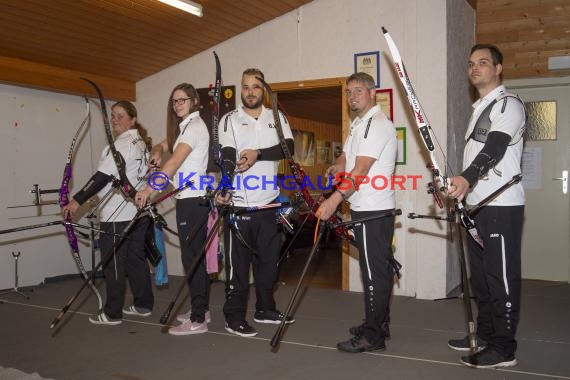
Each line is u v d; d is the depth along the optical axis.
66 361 2.84
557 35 4.84
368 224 2.82
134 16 4.27
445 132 4.20
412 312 3.81
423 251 4.29
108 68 5.14
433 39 4.23
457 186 2.35
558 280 5.01
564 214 4.98
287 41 4.88
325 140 8.58
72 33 4.30
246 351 2.96
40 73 4.71
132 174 3.60
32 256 4.97
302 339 3.17
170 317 3.71
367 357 2.83
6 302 4.26
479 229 2.64
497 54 2.68
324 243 7.62
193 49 5.17
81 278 5.26
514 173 2.60
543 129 5.04
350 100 2.89
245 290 3.29
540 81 4.95
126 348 3.04
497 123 2.54
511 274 2.58
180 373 2.64
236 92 5.12
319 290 4.68
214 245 3.39
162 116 5.50
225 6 4.48
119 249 3.53
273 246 3.40
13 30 4.06
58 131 5.20
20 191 4.88
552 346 2.98
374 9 4.50
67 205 3.44
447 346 3.00
